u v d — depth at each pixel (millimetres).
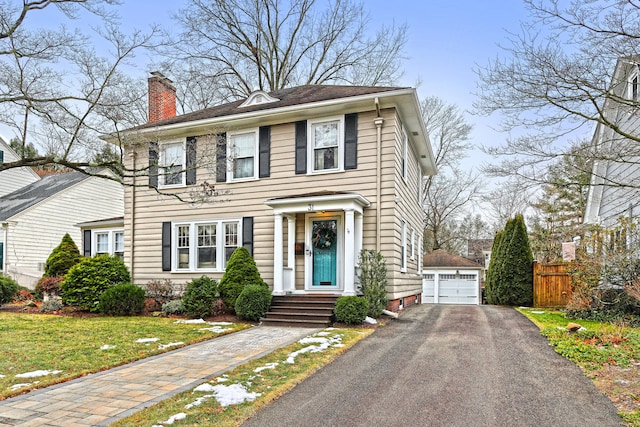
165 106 17578
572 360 7039
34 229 22141
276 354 7691
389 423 4758
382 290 11453
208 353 7898
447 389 5809
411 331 9680
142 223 15422
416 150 17219
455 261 25750
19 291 16719
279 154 13609
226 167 13648
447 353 7645
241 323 11180
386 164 12336
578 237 16406
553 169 9984
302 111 13008
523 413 4992
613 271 10797
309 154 13211
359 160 12617
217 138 12719
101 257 14141
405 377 6340
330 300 11617
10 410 5066
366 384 6055
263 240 13523
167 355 7777
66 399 5445
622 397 5387
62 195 23688
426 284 25438
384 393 5688
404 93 11844
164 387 5895
